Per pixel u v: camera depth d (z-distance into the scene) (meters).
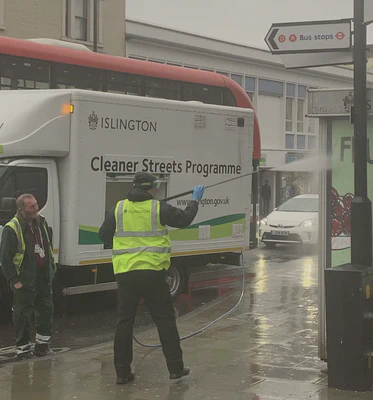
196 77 15.60
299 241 20.84
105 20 28.55
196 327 9.70
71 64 13.49
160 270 6.74
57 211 10.75
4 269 7.88
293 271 16.25
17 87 12.74
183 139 12.20
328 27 6.54
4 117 10.56
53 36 26.45
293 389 6.42
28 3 25.52
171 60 31.88
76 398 6.29
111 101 11.10
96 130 10.93
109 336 9.75
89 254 10.95
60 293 10.92
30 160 10.47
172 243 12.06
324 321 7.24
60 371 7.20
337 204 7.16
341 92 6.91
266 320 10.18
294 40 6.65
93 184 10.94
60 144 10.65
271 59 37.44
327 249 7.20
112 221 6.86
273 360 7.61
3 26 24.66
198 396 6.29
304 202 22.14
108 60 14.06
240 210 13.25
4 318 10.67
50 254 8.23
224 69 34.88
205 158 12.58
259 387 6.51
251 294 12.77
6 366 7.45
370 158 6.93
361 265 6.37
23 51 12.84
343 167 7.13
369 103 6.70
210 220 12.67
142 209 6.77
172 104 12.00
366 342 6.29
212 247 12.72
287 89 39.06
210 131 12.66
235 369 7.21
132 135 11.41
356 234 6.38
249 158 13.40
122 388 6.58
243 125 13.26
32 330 9.96
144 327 10.31
